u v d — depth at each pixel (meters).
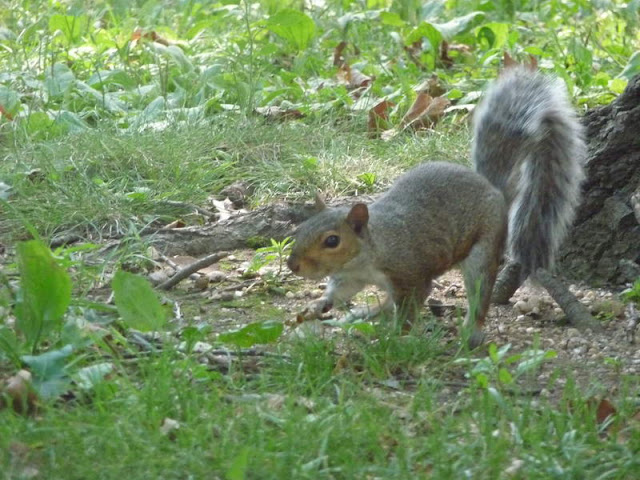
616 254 8.47
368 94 11.95
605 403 5.79
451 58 13.45
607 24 14.22
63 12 14.77
